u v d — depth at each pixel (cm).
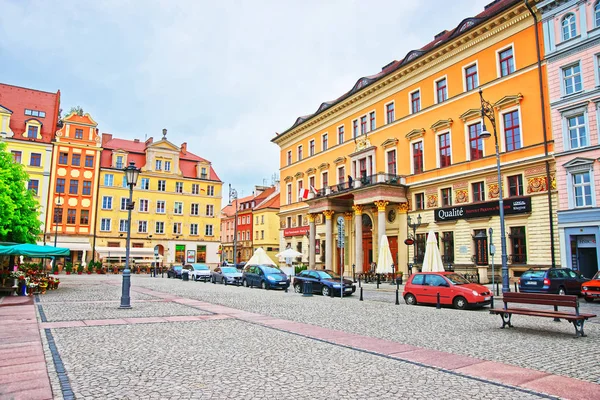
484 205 2945
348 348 920
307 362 789
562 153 2517
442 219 3262
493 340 1024
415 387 636
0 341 961
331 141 4775
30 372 705
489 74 3044
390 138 3853
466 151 3158
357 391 614
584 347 940
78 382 651
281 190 5741
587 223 2370
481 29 3058
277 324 1259
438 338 1049
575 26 2534
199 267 3988
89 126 5956
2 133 5391
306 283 2356
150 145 6431
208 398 580
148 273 5753
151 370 723
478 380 677
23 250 2150
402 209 3653
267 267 2989
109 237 5991
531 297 1174
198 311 1552
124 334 1058
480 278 2788
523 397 594
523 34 2830
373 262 3878
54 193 5650
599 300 2012
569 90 2547
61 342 951
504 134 2912
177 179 6594
